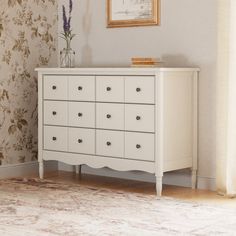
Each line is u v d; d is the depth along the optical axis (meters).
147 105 5.73
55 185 6.09
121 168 5.91
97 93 6.01
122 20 6.44
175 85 5.80
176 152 5.84
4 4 6.45
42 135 6.41
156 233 4.63
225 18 5.71
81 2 6.71
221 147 5.78
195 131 6.01
